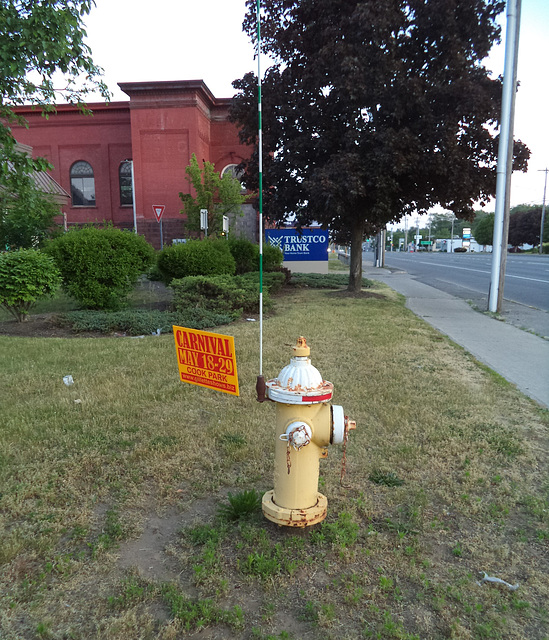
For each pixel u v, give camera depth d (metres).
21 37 6.31
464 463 3.82
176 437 4.24
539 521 3.10
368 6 10.62
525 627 2.27
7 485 3.41
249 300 10.31
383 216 12.23
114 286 10.00
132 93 24.14
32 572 2.62
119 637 2.20
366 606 2.40
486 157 12.36
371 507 3.22
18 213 13.41
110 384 5.55
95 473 3.63
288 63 13.11
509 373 6.32
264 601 2.43
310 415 2.79
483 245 91.00
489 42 12.02
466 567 2.69
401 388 5.59
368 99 11.57
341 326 9.20
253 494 3.20
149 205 25.05
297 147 12.54
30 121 26.86
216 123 26.67
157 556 2.76
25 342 7.68
